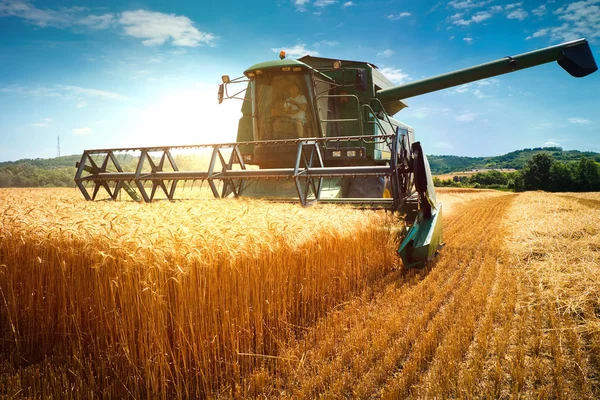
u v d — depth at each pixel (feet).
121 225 13.43
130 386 11.09
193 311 11.49
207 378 11.44
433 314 16.58
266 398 11.03
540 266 23.17
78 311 12.88
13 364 13.05
